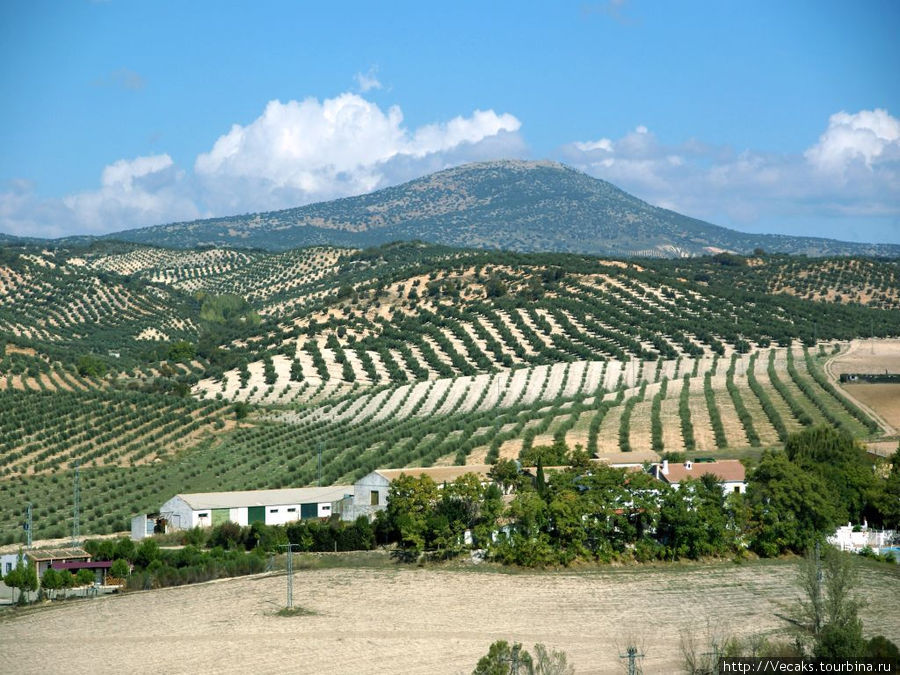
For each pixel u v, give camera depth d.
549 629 98.25
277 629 99.19
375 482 145.12
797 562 122.12
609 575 116.94
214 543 135.38
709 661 85.94
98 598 113.25
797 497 124.50
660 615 102.19
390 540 131.25
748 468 138.12
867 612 102.19
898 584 112.62
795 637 92.62
